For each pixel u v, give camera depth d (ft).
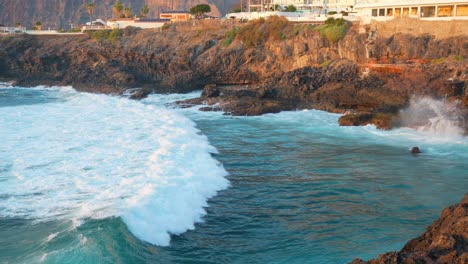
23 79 321.93
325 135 160.04
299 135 160.45
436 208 94.73
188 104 219.82
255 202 97.45
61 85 306.96
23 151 122.31
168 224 80.48
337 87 212.43
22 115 176.04
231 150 140.56
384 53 239.30
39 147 126.52
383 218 89.71
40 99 245.45
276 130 168.66
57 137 138.31
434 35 233.14
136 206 80.79
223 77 280.10
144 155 117.80
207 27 335.06
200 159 119.14
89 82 301.02
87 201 86.43
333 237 81.30
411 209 94.27
